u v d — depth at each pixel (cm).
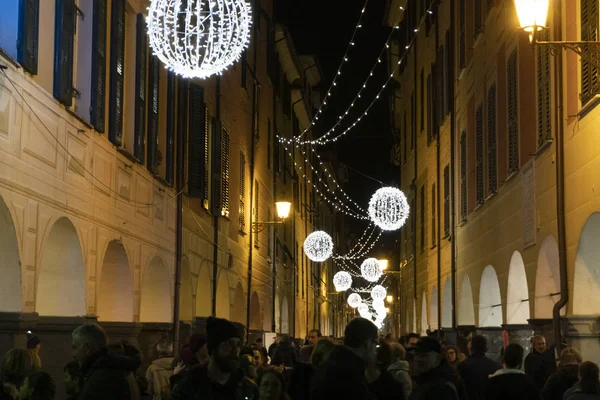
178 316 1977
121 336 1659
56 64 1260
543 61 1490
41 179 1205
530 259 1617
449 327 2750
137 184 1719
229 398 610
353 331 643
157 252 1873
